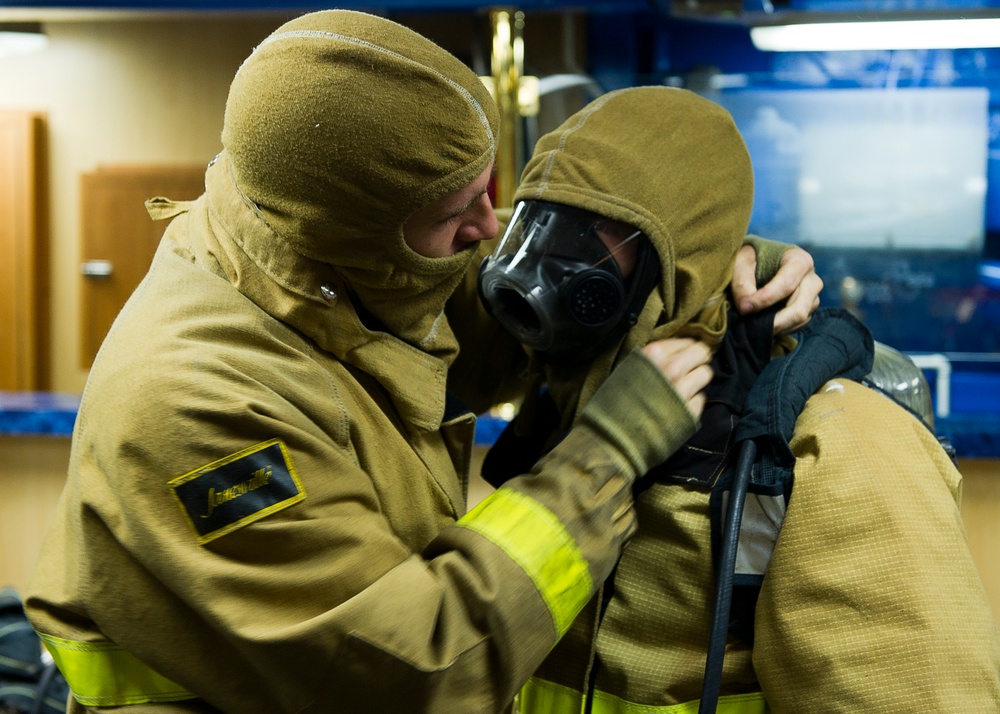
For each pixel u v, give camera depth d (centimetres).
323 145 78
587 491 86
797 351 94
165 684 88
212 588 78
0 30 251
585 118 98
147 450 79
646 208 93
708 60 267
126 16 248
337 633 78
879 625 80
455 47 255
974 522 186
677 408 88
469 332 119
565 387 102
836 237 223
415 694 79
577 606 85
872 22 210
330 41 78
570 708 96
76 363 262
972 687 77
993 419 183
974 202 215
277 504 80
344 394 90
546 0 230
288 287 85
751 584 88
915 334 225
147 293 90
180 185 260
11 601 165
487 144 83
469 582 81
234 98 83
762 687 87
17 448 216
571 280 92
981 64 208
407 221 84
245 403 79
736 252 101
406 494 93
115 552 83
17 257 258
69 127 261
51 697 151
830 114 218
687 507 92
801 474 85
